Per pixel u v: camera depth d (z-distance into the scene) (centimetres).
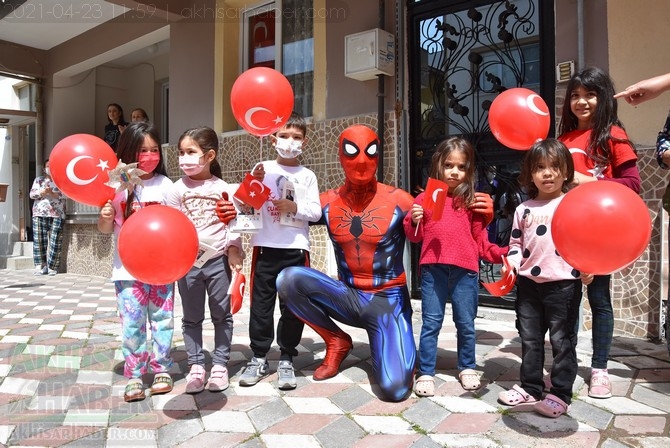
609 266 184
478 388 266
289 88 265
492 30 433
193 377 273
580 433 216
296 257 288
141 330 269
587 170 263
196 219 277
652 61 349
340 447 209
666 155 255
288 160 294
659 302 346
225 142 600
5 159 1000
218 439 218
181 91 652
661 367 294
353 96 495
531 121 264
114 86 930
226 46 605
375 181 286
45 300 559
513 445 207
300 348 347
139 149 271
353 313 279
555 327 235
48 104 864
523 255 246
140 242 204
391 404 252
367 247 276
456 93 454
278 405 252
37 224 817
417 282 468
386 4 473
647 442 208
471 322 270
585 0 371
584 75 265
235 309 248
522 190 420
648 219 182
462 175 267
